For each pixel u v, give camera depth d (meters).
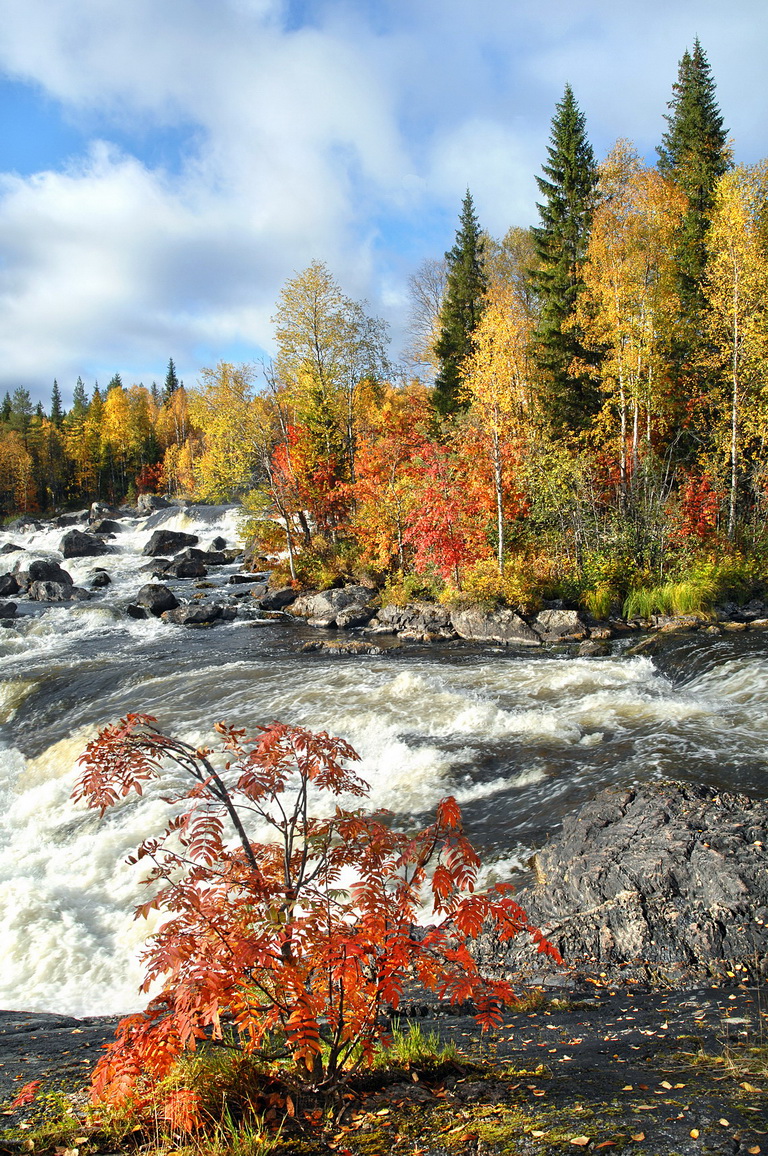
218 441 42.81
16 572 37.53
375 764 11.23
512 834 8.31
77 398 134.50
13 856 9.94
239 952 2.96
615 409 31.81
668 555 23.97
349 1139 3.05
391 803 9.63
